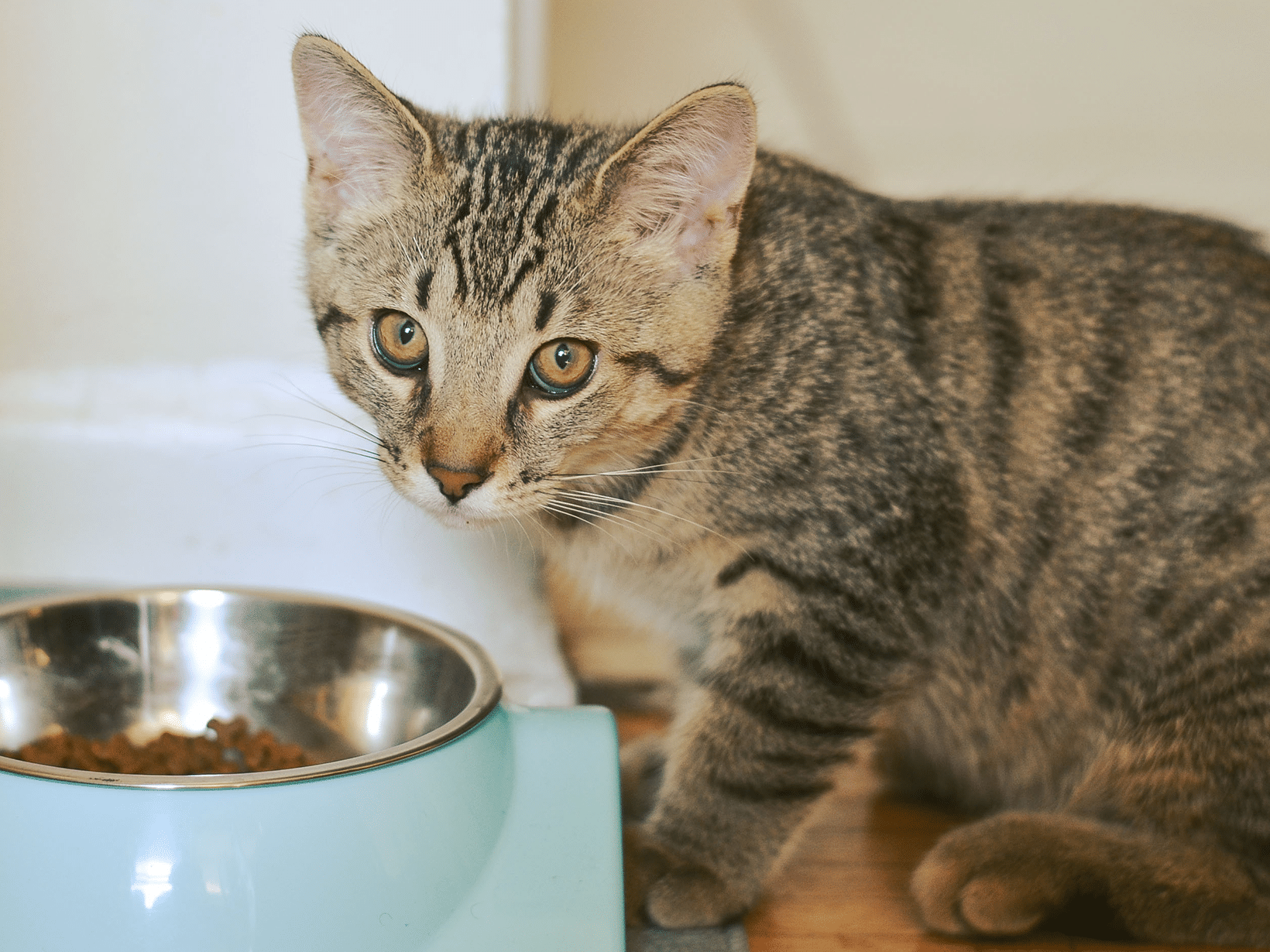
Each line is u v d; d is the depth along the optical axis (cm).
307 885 41
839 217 51
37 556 60
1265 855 49
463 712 45
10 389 60
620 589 53
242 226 60
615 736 47
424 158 49
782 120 72
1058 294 51
